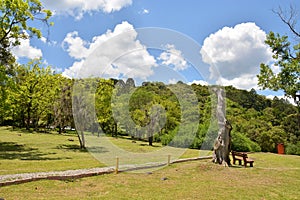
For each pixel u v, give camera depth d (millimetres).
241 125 21766
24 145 17375
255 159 13328
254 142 19656
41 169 8664
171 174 8492
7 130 29266
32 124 35844
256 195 6227
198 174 8625
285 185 7434
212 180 7766
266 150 20250
